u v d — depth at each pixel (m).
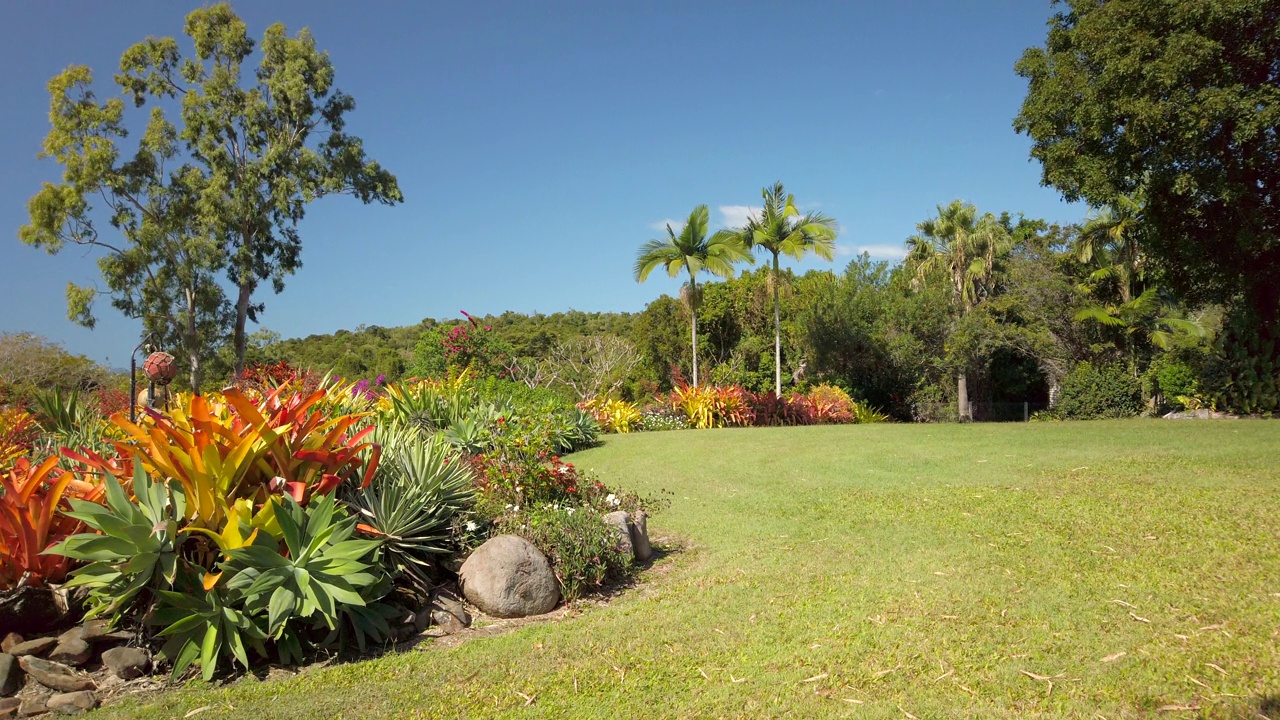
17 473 5.09
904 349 26.28
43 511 4.39
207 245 27.45
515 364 20.95
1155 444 10.73
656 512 8.28
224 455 4.64
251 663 4.39
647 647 4.41
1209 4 12.79
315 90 29.88
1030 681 3.70
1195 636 4.09
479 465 7.41
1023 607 4.67
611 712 3.60
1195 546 5.65
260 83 29.91
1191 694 3.46
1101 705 3.42
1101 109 14.24
